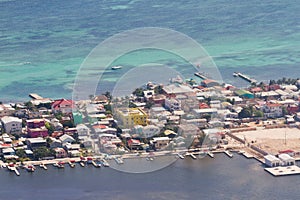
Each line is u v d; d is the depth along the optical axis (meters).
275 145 165.00
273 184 146.12
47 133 172.50
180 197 140.38
